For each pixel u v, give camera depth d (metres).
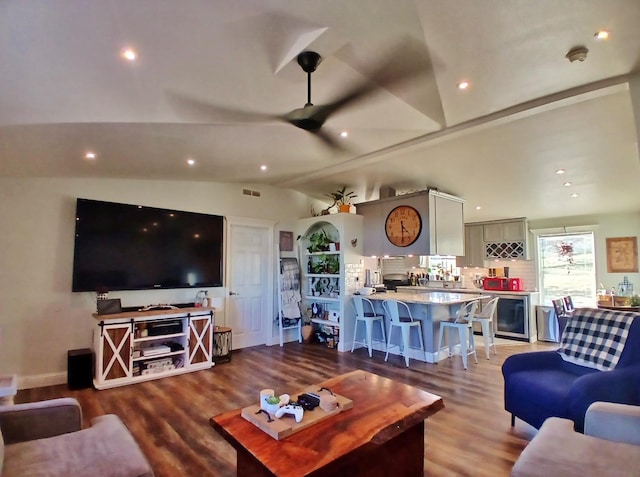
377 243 6.08
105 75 2.05
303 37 1.91
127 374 4.00
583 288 6.70
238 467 1.87
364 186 6.11
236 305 5.70
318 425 1.91
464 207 6.61
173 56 1.96
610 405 1.94
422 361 4.96
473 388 3.86
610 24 1.98
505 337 6.66
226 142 3.46
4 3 1.44
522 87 2.72
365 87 2.53
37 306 3.97
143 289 4.63
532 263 7.27
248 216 5.89
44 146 2.91
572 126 3.50
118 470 1.57
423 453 2.29
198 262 5.16
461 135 3.55
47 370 4.00
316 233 6.57
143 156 3.62
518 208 6.57
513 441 2.69
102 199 4.42
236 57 2.02
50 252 4.06
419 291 7.60
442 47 2.16
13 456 1.64
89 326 4.25
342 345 5.62
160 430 2.89
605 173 4.68
